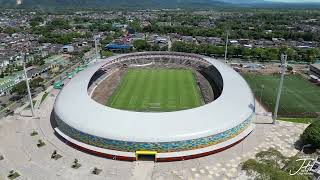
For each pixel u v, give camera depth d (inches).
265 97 5561.0
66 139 3673.7
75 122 3604.8
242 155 3474.4
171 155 3316.9
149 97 5339.6
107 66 6953.7
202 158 3405.5
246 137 3909.9
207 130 3427.7
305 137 3651.6
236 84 4756.4
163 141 3280.0
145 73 6919.3
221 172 3157.0
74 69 7583.7
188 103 5059.1
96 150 3412.9
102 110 3777.1
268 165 2519.7
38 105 5004.9
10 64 7716.5
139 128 3417.8
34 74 7022.6
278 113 4785.9
